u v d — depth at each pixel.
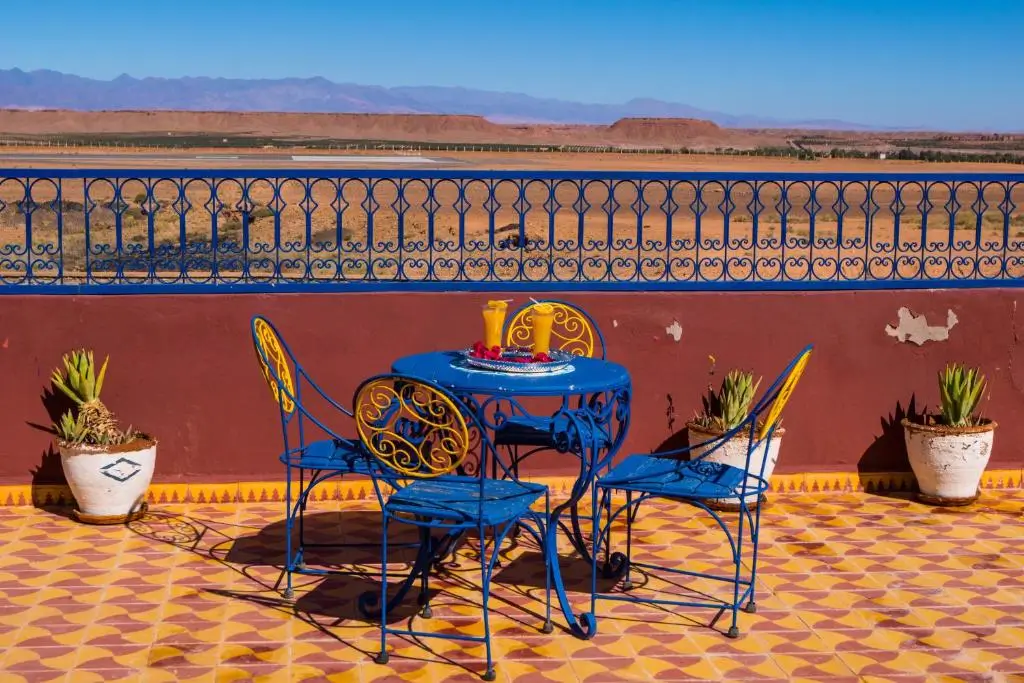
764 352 7.65
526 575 6.11
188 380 7.29
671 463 5.76
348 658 4.96
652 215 37.62
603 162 112.38
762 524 7.04
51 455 7.21
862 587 5.93
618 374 5.61
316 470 6.09
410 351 7.40
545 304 5.83
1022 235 30.33
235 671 4.80
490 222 7.49
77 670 4.78
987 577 6.09
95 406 6.93
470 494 5.11
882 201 44.31
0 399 7.13
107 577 5.95
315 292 7.30
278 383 5.48
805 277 7.73
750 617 5.50
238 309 7.27
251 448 7.39
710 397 7.64
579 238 7.56
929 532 6.89
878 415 7.78
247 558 6.30
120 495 6.80
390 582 5.95
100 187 44.47
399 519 5.04
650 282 7.53
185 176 7.26
